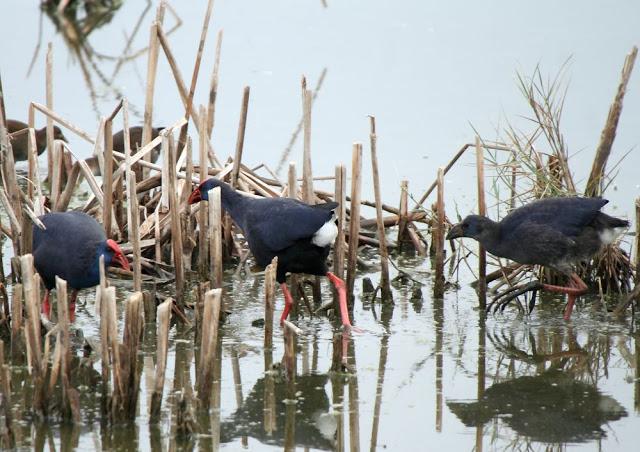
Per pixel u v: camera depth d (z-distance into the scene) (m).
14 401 9.91
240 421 9.66
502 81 22.47
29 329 9.34
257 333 12.16
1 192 11.27
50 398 9.43
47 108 14.28
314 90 22.25
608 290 13.50
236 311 12.98
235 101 21.48
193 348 11.59
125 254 13.74
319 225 11.66
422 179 17.81
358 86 22.53
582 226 12.27
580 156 17.83
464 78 22.78
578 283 12.51
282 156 18.59
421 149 19.08
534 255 12.41
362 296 13.65
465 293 13.88
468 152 18.86
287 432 9.44
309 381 10.70
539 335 12.18
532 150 14.54
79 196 16.92
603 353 11.58
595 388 10.59
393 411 9.98
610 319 12.67
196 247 14.73
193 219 14.52
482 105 20.97
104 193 12.82
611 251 13.28
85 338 11.30
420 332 12.30
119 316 12.49
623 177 17.20
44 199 14.09
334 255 12.86
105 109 20.92
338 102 21.53
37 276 9.54
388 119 20.55
